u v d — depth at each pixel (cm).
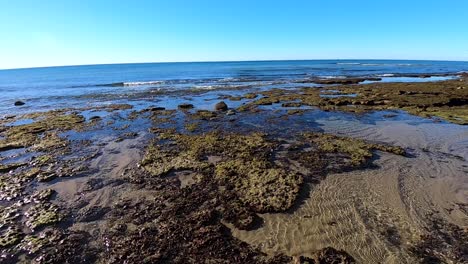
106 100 3694
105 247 866
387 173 1328
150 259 810
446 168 1384
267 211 1031
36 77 10156
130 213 1044
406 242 864
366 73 8362
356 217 991
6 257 822
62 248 860
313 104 3020
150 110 2859
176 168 1403
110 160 1555
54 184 1282
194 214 1023
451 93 3312
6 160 1583
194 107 3056
